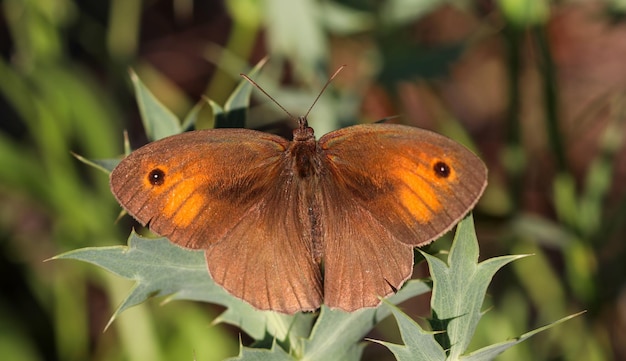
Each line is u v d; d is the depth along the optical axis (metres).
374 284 0.38
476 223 0.43
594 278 0.43
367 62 0.45
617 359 0.45
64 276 0.45
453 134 0.45
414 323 0.36
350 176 0.38
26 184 0.44
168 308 0.44
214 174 0.38
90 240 0.44
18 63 0.45
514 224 0.43
